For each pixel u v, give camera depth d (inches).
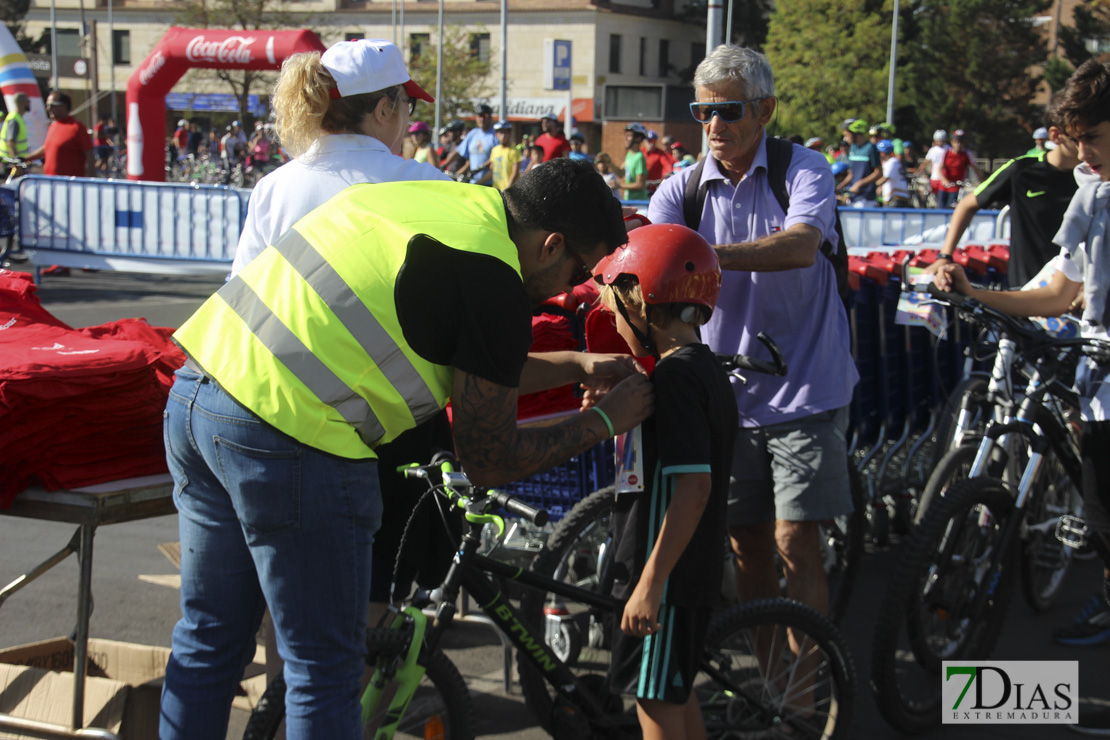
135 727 110.3
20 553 188.1
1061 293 137.3
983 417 161.3
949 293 139.4
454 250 80.0
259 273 83.5
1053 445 142.6
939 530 125.6
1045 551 161.9
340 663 83.9
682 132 1501.0
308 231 83.4
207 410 81.5
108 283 498.6
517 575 103.3
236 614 90.0
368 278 80.0
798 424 123.7
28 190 463.5
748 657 112.9
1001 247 224.8
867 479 181.6
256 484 79.7
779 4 1498.5
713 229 128.3
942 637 135.5
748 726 112.7
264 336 80.2
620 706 113.0
